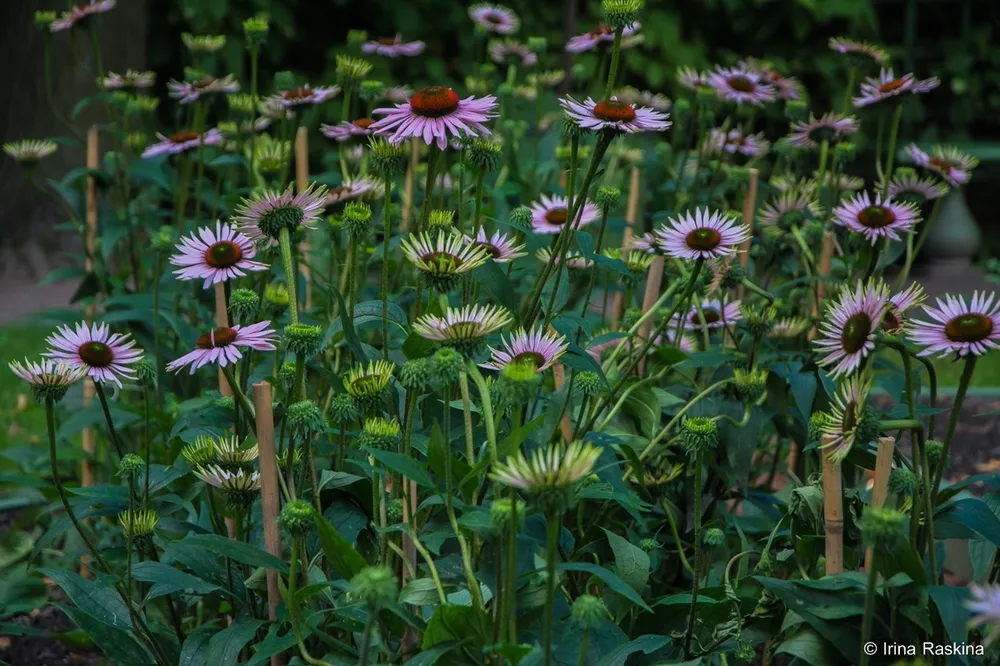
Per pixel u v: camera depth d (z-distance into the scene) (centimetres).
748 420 218
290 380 198
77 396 256
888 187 236
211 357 195
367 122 228
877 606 188
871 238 219
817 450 220
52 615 247
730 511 235
